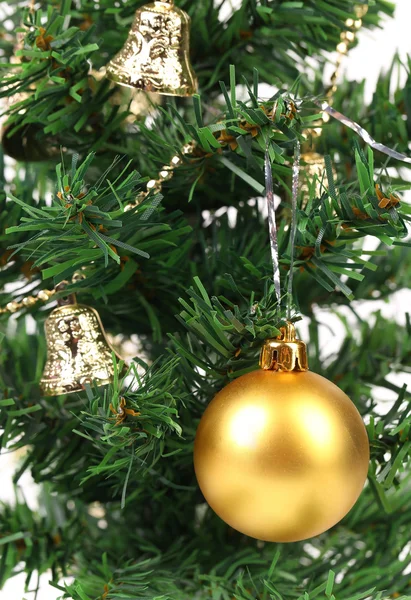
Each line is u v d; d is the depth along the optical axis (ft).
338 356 1.90
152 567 1.79
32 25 1.60
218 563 1.81
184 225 1.74
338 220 1.54
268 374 1.53
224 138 1.58
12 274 1.81
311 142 1.73
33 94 1.65
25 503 1.91
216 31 1.80
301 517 1.50
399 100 1.84
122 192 1.52
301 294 1.88
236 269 1.73
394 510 1.93
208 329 1.57
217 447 1.50
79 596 1.63
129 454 1.56
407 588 1.79
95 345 1.64
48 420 1.82
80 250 1.54
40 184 1.93
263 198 1.88
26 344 1.95
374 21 1.84
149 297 1.80
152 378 1.55
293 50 1.80
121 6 1.77
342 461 1.50
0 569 1.81
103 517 1.98
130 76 1.59
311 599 1.63
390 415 1.69
